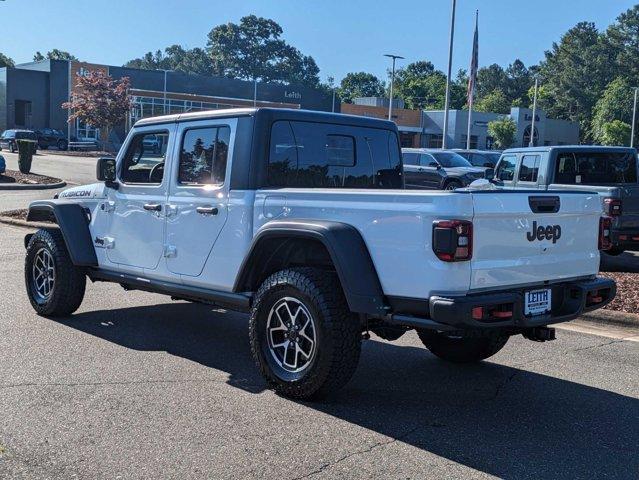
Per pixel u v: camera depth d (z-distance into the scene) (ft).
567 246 16.98
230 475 13.01
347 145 20.85
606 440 15.29
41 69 216.33
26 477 12.77
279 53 480.64
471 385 18.98
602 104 348.38
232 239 18.71
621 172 41.42
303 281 16.55
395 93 454.40
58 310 24.86
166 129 21.07
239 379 18.75
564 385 19.19
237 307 19.48
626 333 25.45
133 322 25.03
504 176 43.93
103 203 23.30
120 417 15.79
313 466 13.48
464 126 247.50
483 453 14.37
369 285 15.69
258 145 18.57
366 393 18.02
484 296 14.99
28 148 97.30
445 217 14.64
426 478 13.10
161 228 20.94
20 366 19.35
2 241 43.98
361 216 16.02
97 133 209.05
